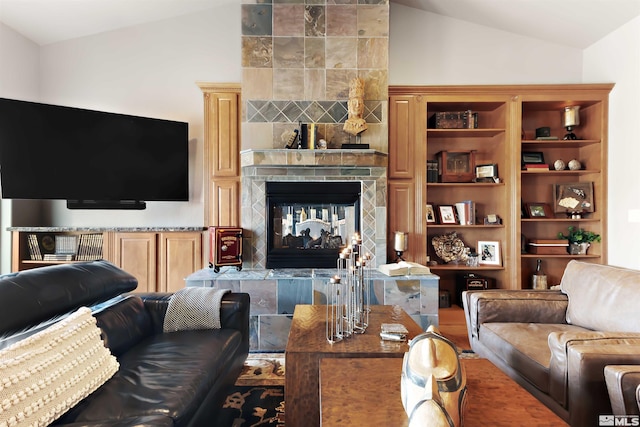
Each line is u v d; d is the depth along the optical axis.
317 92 3.30
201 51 3.73
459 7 3.49
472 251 3.78
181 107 3.73
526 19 3.40
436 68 3.71
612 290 1.83
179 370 1.43
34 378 0.98
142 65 3.71
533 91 3.42
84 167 3.14
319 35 3.30
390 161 3.46
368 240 3.29
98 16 3.46
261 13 3.29
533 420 0.96
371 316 2.02
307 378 1.51
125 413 1.10
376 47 3.31
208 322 2.00
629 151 3.16
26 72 3.51
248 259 3.28
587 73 3.63
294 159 3.14
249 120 3.28
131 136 3.32
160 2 3.44
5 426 0.86
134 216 3.73
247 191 3.29
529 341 1.79
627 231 3.19
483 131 3.51
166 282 3.34
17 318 1.20
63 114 3.05
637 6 2.93
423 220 3.46
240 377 2.31
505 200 3.50
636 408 1.13
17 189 2.90
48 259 3.31
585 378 1.29
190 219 3.74
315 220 3.48
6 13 3.18
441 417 0.77
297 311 2.14
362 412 0.98
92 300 1.60
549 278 3.75
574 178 3.74
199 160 3.73
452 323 3.33
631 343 1.37
